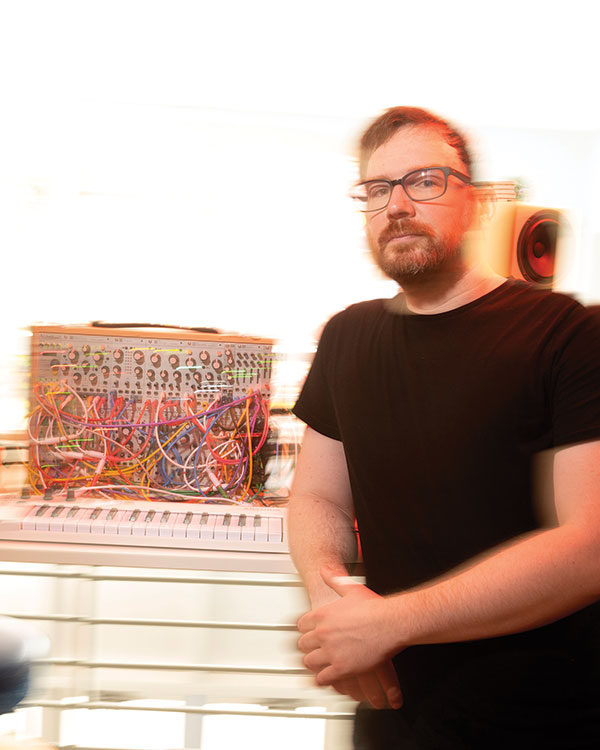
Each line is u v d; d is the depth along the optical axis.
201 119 6.45
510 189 2.03
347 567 1.16
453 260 1.09
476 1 3.91
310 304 6.52
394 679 1.02
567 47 4.54
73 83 5.79
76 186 6.35
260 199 6.54
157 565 1.68
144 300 6.39
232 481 1.98
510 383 1.00
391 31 4.39
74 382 1.93
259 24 4.38
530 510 1.00
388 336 1.15
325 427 1.26
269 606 1.68
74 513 1.80
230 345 1.96
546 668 1.01
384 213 1.08
